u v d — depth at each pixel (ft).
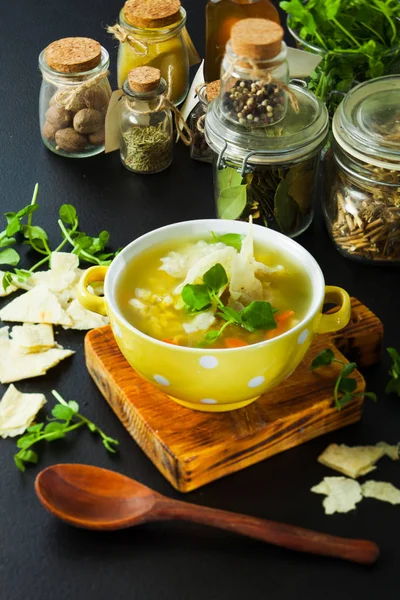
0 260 3.63
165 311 3.13
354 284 3.62
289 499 3.08
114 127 4.02
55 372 3.37
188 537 3.00
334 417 3.21
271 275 3.21
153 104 3.95
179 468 3.05
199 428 3.11
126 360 3.27
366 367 3.40
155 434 3.10
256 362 3.00
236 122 3.59
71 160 4.09
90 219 3.85
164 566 2.96
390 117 3.55
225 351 2.96
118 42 4.53
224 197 3.67
